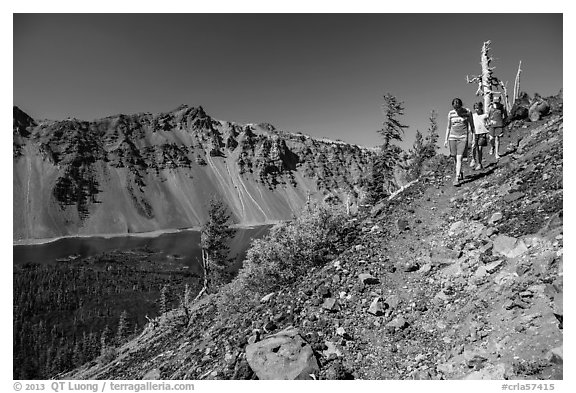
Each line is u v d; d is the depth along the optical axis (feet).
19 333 469.16
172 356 43.80
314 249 39.22
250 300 39.55
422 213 40.06
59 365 411.95
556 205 26.84
